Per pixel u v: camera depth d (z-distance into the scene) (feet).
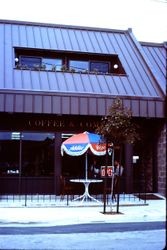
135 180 63.52
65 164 61.11
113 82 64.39
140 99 60.85
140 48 74.54
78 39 74.08
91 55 70.69
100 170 60.59
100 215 43.37
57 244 28.78
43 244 28.73
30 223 39.73
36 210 46.65
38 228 36.65
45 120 60.75
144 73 68.13
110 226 37.93
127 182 61.36
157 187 62.95
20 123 60.18
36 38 71.72
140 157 64.18
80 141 52.60
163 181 61.05
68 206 49.62
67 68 67.15
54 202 53.26
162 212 45.91
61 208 48.44
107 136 45.91
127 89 63.05
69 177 60.75
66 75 64.23
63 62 70.08
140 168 63.98
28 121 60.34
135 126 56.95
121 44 75.72
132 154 62.18
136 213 44.98
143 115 60.54
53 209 47.55
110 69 71.92
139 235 32.68
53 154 60.80
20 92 56.80
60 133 60.90
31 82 60.44
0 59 64.39
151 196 59.88
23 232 34.24
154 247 27.71
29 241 29.89
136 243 29.22
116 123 45.09
